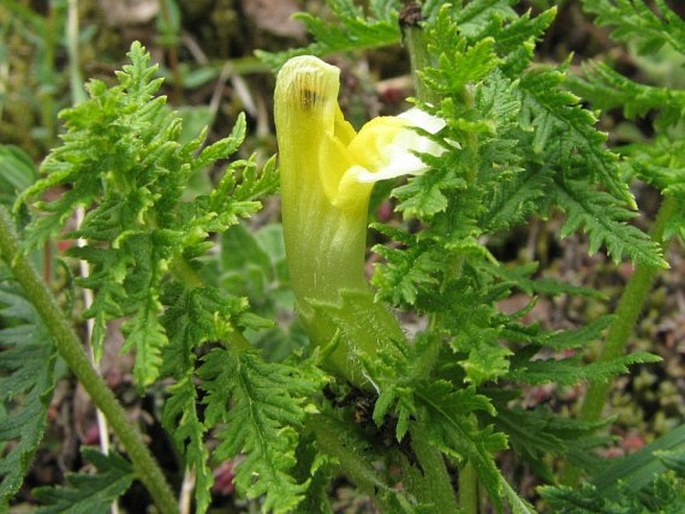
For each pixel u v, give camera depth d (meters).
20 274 0.14
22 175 0.21
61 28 0.26
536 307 0.22
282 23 0.25
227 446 0.11
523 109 0.14
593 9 0.16
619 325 0.16
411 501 0.13
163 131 0.12
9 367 0.14
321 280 0.12
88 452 0.15
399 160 0.12
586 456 0.15
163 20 0.24
